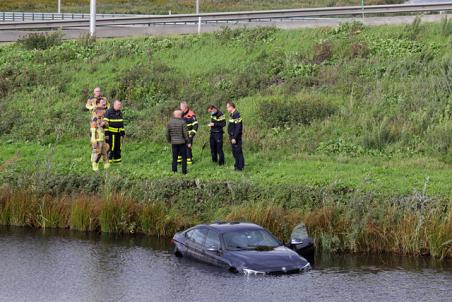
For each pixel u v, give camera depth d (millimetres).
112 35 137125
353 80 103375
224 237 56438
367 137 88438
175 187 73688
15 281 52500
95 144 81250
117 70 114562
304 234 61656
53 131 99250
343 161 84250
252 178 76500
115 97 107125
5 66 116875
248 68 110625
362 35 116312
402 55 108312
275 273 53625
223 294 48594
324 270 56219
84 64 117188
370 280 53000
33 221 74312
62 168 83625
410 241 62281
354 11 132375
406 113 93812
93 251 62719
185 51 118812
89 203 72688
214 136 82688
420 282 52562
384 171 79062
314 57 111750
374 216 64562
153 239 68125
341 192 70500
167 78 109875
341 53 111125
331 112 96062
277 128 94125
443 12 130125
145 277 53562
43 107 105438
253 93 104125
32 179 78625
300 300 47219
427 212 63688
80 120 101188
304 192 69438
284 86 104188
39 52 122250
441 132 87125
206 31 131250
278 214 66188
